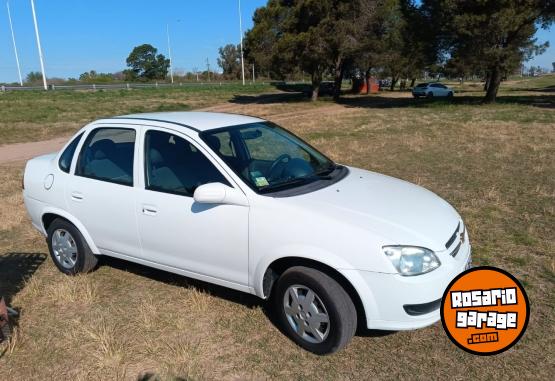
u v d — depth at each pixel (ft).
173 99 126.62
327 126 59.93
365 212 11.12
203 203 12.21
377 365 10.83
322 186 12.58
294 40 104.17
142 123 14.06
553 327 11.96
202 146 12.71
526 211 20.99
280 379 10.50
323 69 121.60
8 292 15.11
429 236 10.73
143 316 13.14
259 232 11.34
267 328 12.42
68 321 13.23
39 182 16.19
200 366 11.02
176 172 13.01
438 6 85.30
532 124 53.57
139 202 13.43
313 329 11.07
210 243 12.25
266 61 111.24
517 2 79.05
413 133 49.26
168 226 12.92
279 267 11.81
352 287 10.60
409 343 11.60
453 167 30.94
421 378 10.38
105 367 11.12
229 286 12.44
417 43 94.63
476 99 103.76
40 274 16.49
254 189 11.82
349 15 105.60
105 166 14.55
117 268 16.52
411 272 10.13
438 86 131.64
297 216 10.96
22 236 20.59
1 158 44.32
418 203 12.23
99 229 14.70
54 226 15.99
